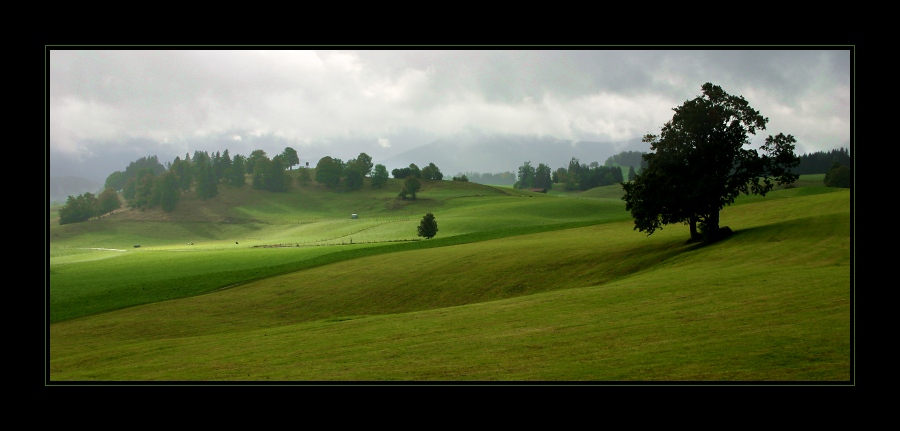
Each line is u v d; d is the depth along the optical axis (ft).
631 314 99.50
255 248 400.67
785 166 184.44
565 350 79.71
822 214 204.54
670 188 184.75
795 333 76.18
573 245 238.48
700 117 183.32
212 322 165.27
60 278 258.57
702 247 183.32
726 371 64.34
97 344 139.85
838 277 112.57
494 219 515.50
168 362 97.14
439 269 216.74
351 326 118.32
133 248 539.29
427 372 73.67
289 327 130.41
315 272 232.32
